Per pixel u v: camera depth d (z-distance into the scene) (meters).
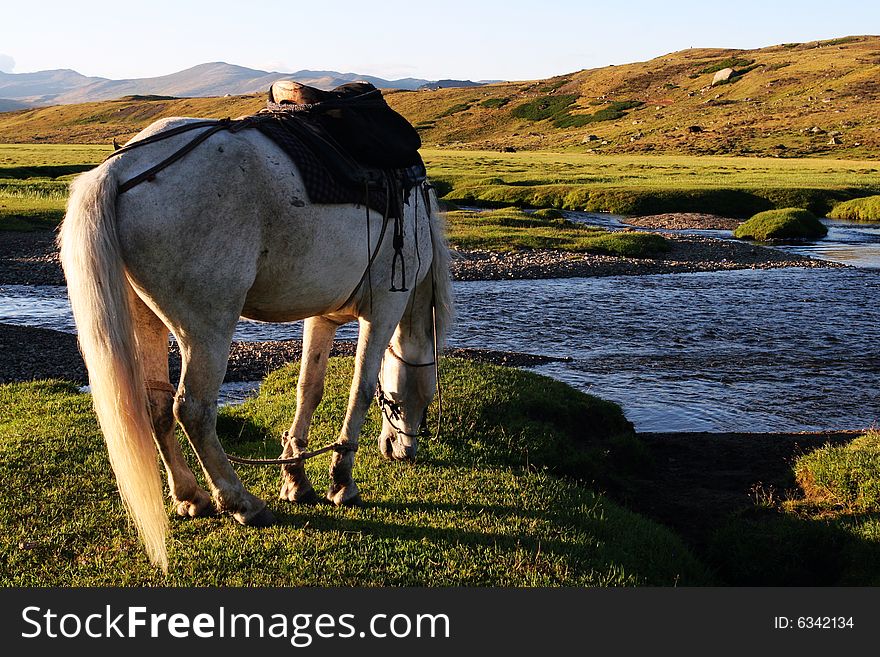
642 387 13.31
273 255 4.95
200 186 4.61
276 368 14.06
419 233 5.91
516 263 27.00
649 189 51.69
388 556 5.17
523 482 6.84
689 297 22.38
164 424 5.21
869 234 40.06
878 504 6.84
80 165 65.06
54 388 10.12
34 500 5.80
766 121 117.94
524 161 86.38
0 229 30.80
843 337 17.59
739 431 11.01
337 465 5.90
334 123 5.36
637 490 7.92
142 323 5.11
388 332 5.84
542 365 14.82
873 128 105.75
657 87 152.62
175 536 5.30
